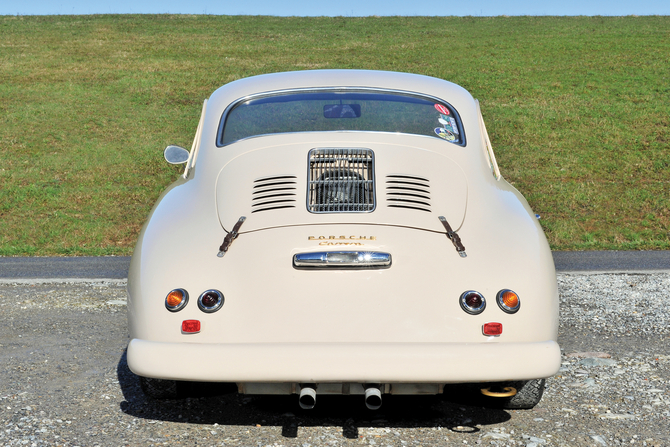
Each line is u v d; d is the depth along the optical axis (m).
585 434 2.93
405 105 3.75
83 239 11.73
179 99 25.34
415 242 2.81
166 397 3.29
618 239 11.30
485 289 2.68
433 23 45.12
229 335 2.62
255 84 3.95
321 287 2.68
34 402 3.33
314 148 3.29
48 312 5.36
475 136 3.68
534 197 14.70
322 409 3.29
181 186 3.52
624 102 23.91
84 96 25.42
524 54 32.88
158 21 45.09
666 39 35.38
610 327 4.79
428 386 2.74
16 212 13.70
